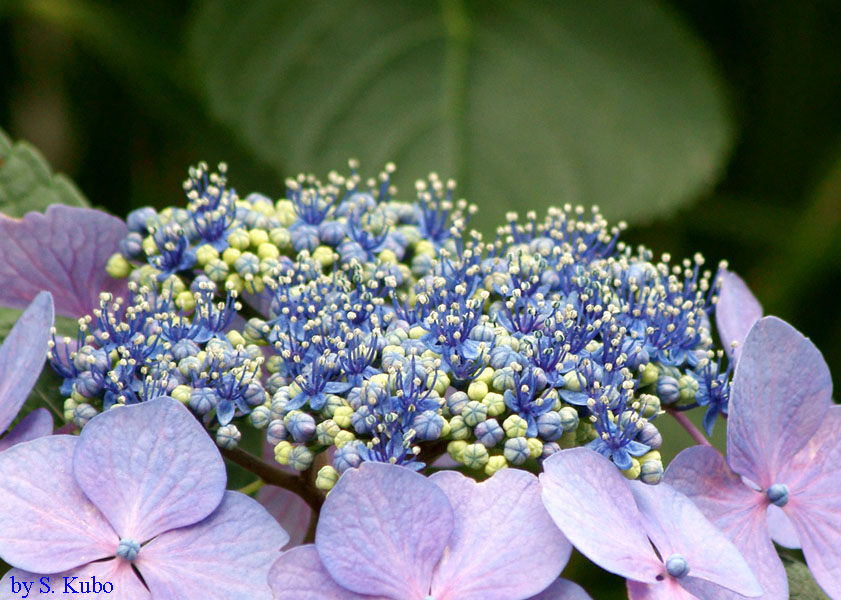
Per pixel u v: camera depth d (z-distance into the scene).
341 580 0.37
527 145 0.52
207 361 0.39
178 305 0.41
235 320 0.43
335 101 0.53
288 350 0.39
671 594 0.37
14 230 0.42
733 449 0.39
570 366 0.39
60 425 0.42
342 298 0.40
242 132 0.53
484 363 0.39
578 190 0.52
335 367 0.39
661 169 0.53
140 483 0.38
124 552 0.37
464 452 0.38
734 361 0.41
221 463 0.38
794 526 0.39
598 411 0.39
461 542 0.37
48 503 0.37
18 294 0.43
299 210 0.42
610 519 0.37
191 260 0.41
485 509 0.38
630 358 0.40
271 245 0.41
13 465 0.38
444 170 0.51
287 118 0.53
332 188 0.43
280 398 0.39
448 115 0.52
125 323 0.40
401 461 0.38
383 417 0.38
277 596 0.37
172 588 0.37
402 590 0.37
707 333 0.41
